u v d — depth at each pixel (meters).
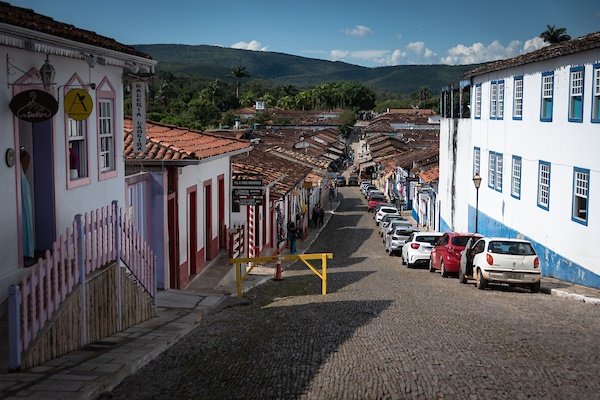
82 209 12.94
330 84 194.38
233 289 19.95
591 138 19.97
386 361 9.52
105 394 8.13
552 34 80.56
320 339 11.46
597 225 19.55
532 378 8.50
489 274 18.92
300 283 22.23
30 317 9.06
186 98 111.81
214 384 8.66
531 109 25.38
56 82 11.77
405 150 79.56
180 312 14.98
